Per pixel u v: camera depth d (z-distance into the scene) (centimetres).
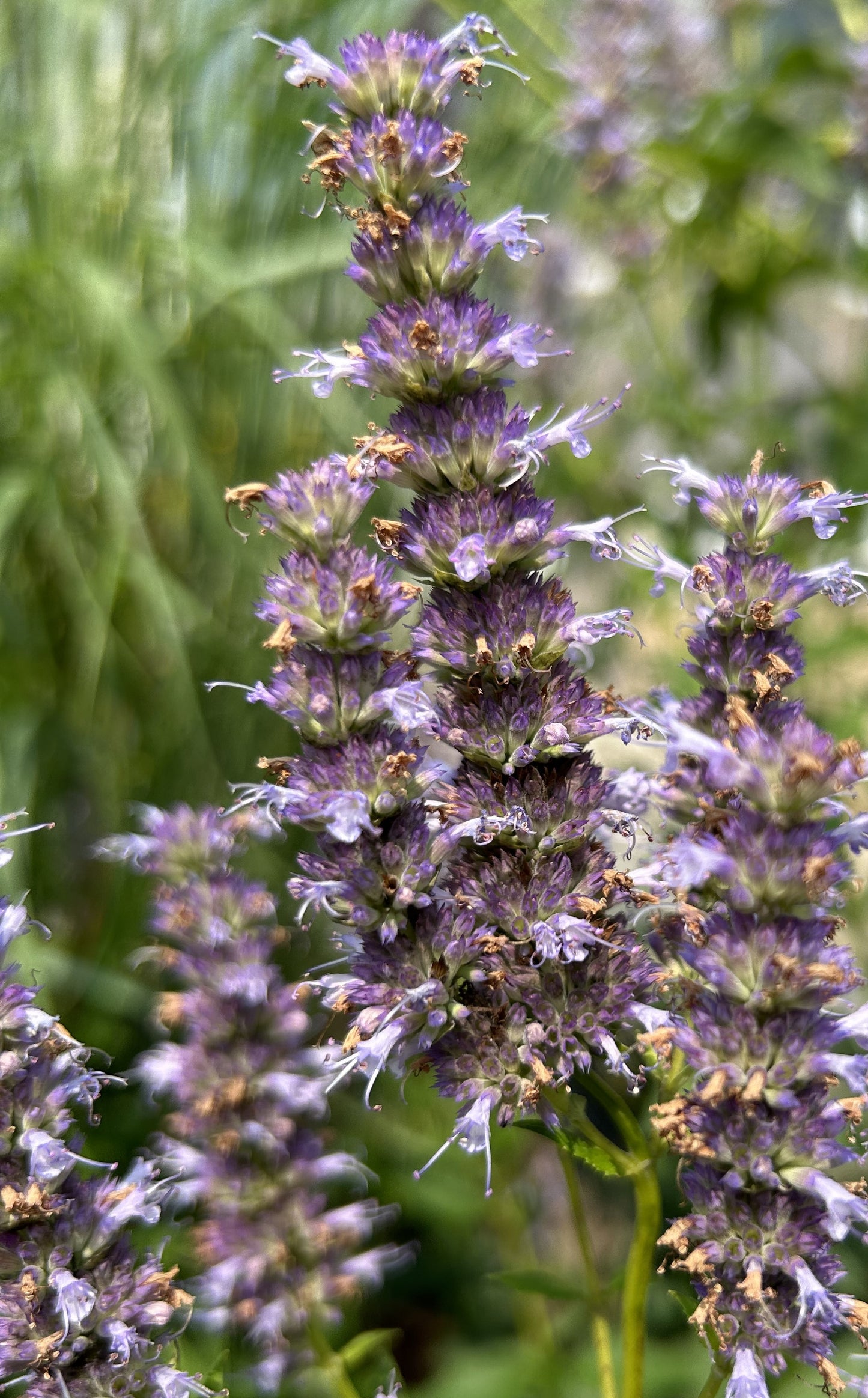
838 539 90
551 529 64
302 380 85
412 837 63
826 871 61
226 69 86
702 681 64
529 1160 92
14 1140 62
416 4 90
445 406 64
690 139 95
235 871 65
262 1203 65
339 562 63
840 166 94
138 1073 67
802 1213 62
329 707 63
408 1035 64
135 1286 63
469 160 94
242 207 86
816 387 112
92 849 89
